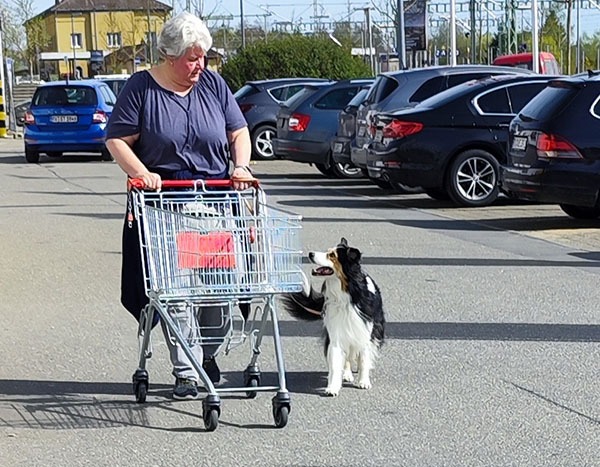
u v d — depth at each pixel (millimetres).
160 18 64062
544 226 12531
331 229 12359
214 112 6316
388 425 5938
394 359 7090
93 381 6750
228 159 6457
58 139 23406
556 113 11836
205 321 6273
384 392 6465
